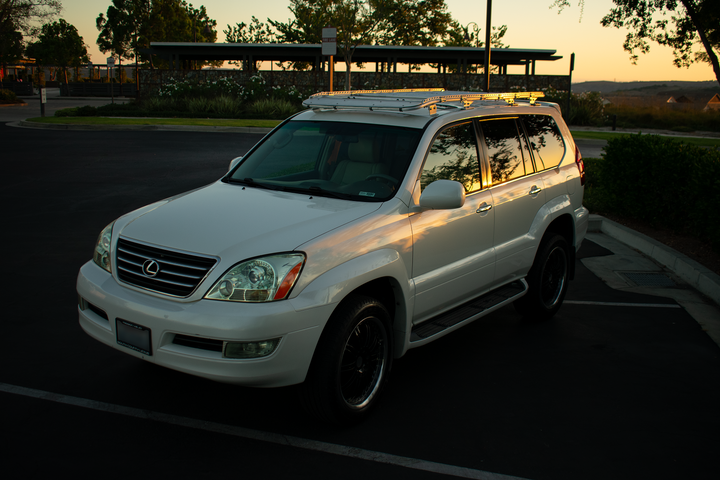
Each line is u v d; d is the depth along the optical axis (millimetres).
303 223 3461
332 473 3109
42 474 2992
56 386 3928
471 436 3521
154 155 15195
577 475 3174
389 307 3928
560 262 5547
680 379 4375
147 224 3576
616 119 31828
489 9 16625
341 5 31453
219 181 4477
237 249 3201
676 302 6082
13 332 4750
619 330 5328
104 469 3064
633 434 3602
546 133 5531
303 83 32531
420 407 3854
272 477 3057
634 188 8844
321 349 3285
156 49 34062
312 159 4348
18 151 14984
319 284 3203
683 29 17547
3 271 6250
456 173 4316
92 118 23922
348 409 3467
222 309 3070
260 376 3078
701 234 7781
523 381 4281
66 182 11367
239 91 31250
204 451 3270
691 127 33281
